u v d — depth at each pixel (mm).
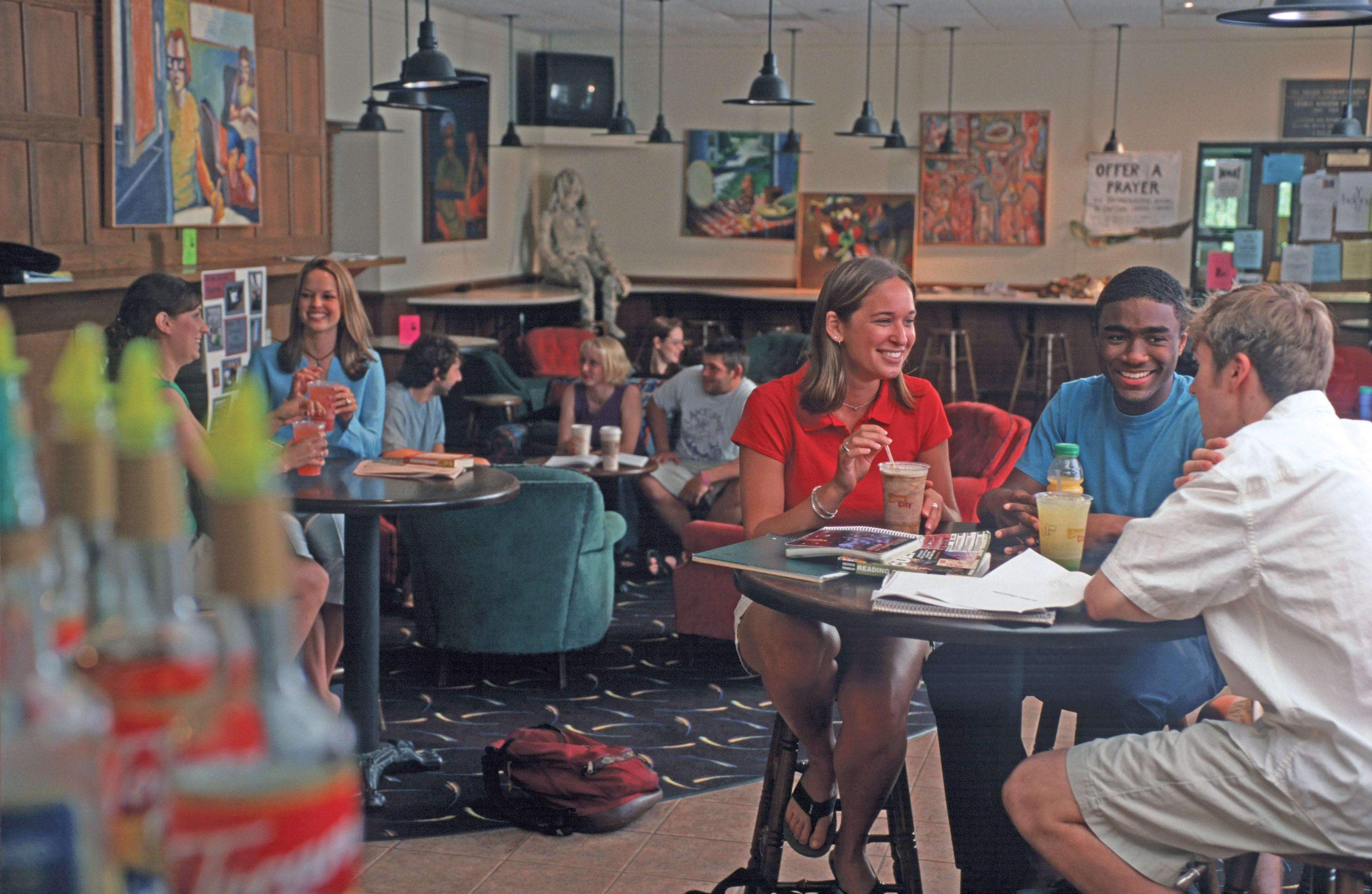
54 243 4594
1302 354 1849
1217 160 10570
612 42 12453
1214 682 2277
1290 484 1698
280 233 6180
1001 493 2475
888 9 10367
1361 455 1761
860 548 2020
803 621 2223
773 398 2506
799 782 2416
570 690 4328
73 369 713
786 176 12398
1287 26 3738
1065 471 2197
